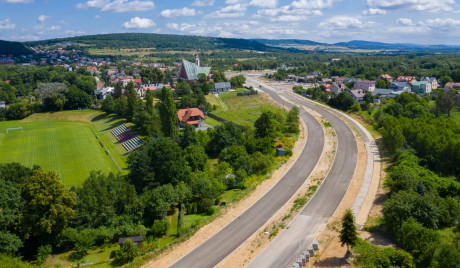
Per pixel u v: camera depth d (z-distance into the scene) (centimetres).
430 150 8631
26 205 6016
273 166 9119
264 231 6147
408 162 7888
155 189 7244
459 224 5341
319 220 6362
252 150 9894
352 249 5256
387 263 4588
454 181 6975
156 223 6353
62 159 11444
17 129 15838
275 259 5312
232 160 9431
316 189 7662
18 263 5116
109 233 6206
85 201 6569
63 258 5909
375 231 5719
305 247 5553
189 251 5725
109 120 16450
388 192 7144
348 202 6969
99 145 12962
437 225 5459
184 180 8156
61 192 6100
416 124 9981
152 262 5531
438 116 12794
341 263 5012
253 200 7388
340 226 6038
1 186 5919
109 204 6744
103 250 6078
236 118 14712
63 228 6100
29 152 12300
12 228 5881
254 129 11631
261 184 8162
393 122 10525
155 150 8338
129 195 6888
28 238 6091
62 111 18325
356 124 12938
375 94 18662
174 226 6694
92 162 11081
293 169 8919
